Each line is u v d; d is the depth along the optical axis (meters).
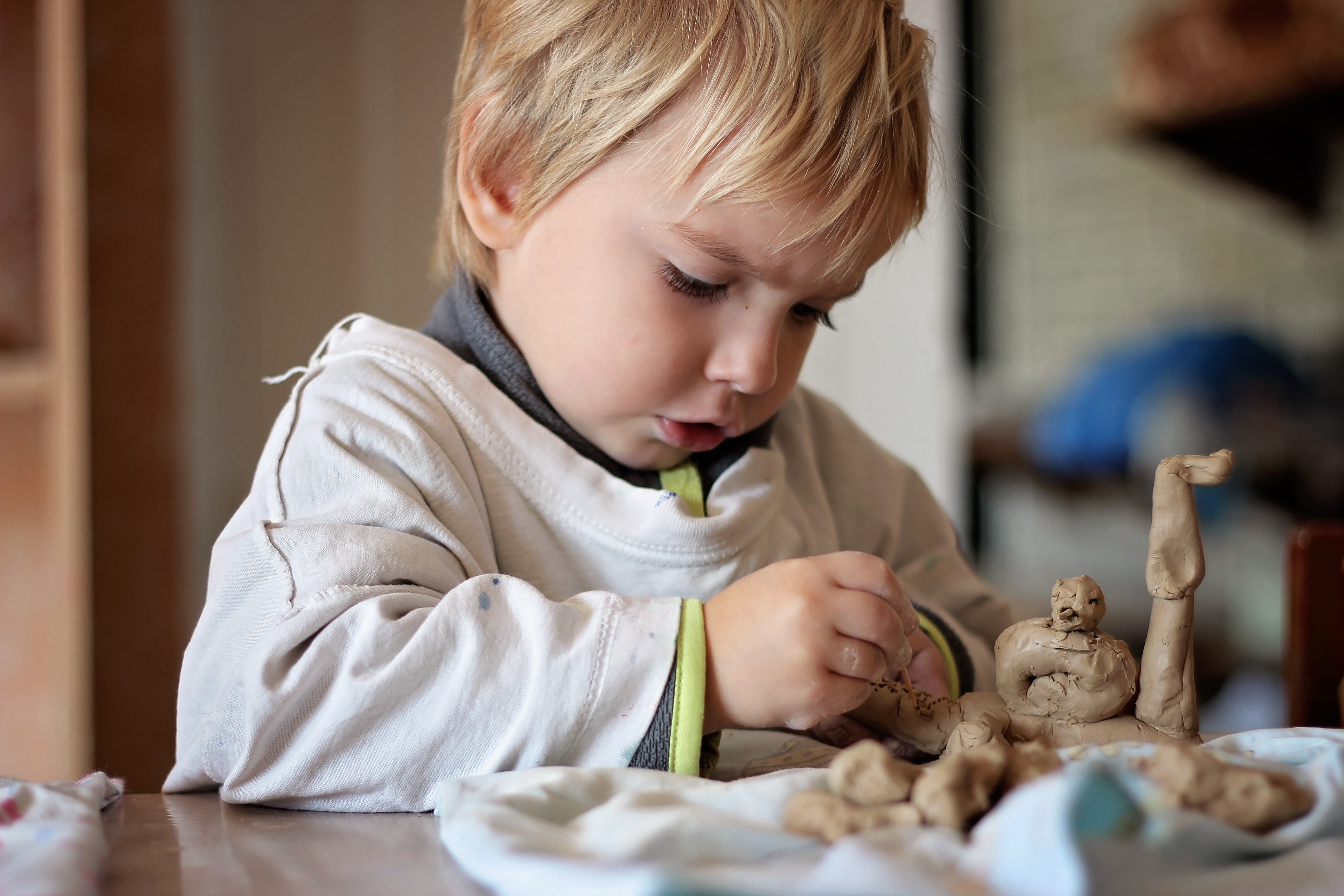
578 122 0.73
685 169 0.68
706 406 0.74
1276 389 2.23
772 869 0.40
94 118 1.84
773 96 0.68
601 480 0.77
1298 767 0.48
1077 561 2.43
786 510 0.88
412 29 2.48
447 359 0.78
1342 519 2.14
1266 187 2.45
